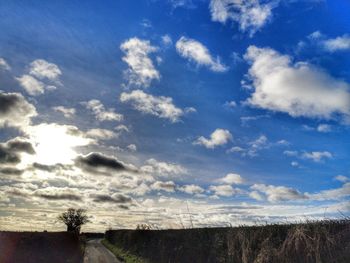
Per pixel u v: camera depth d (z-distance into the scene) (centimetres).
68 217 8744
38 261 3869
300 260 1794
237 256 2292
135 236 5331
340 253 1689
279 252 1883
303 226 1861
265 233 2183
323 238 1769
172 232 3816
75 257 4388
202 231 3088
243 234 2291
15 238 3994
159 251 3847
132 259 4353
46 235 4303
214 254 2700
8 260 3697
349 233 1739
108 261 4559
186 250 3212
